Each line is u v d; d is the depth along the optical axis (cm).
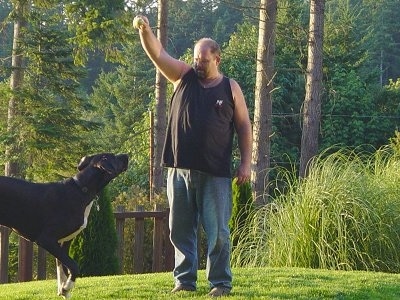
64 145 2278
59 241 641
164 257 1328
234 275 866
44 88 2353
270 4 1802
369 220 1068
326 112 3170
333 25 3500
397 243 1084
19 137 2241
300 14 3534
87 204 638
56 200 625
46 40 2306
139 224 1273
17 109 2292
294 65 3184
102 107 4659
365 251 1059
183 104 659
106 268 1142
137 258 1272
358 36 4338
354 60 3428
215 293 674
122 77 4484
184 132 655
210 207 659
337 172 1147
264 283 800
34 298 723
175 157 661
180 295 684
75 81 2422
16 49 2309
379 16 5275
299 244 1077
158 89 2256
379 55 5172
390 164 1255
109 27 2145
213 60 656
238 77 3175
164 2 2205
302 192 1126
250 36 3459
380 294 764
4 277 1084
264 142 1795
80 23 2228
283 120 3125
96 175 639
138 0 2264
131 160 3284
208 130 650
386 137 3200
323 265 1043
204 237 1399
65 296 636
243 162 663
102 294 732
